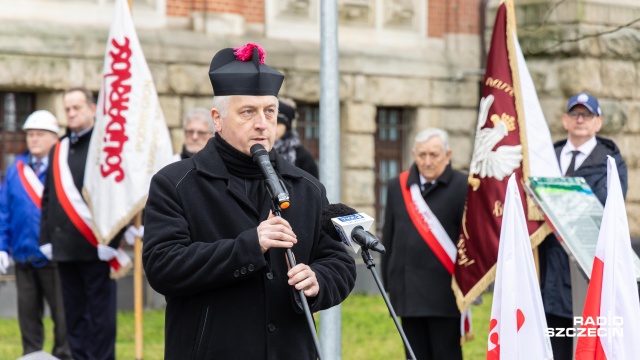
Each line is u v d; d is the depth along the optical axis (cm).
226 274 656
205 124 1368
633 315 831
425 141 1205
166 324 699
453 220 1203
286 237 657
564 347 1141
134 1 2077
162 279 666
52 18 1975
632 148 2369
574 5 2280
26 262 1420
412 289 1197
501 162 1163
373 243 685
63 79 1955
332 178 1046
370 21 2388
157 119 1320
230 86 681
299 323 691
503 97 1181
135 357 1438
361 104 2336
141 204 1303
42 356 696
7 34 1909
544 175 1166
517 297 830
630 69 2350
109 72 1322
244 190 691
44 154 1444
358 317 1869
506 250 830
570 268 1113
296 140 1410
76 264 1312
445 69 2444
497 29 1199
